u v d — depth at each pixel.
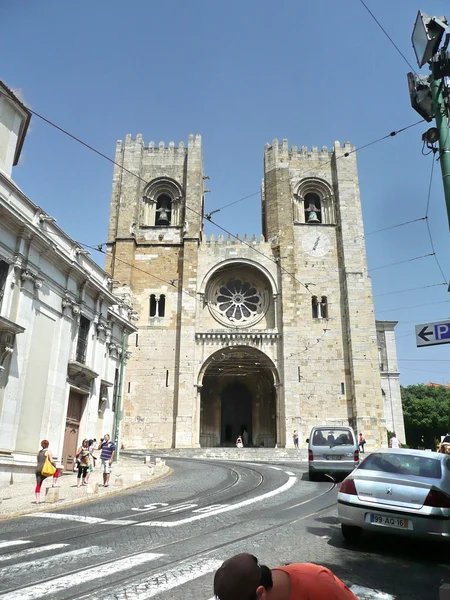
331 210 49.69
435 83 8.63
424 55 8.61
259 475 21.28
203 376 47.56
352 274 45.94
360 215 48.38
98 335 25.45
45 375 20.09
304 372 43.94
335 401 43.22
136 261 47.53
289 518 10.55
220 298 48.25
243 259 47.31
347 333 44.91
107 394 26.81
